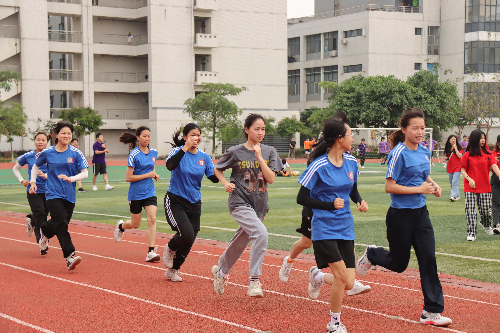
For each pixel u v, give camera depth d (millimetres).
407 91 46656
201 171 6609
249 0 54062
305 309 5406
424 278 4961
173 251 6551
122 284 6473
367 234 9820
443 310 5027
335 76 62875
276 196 16891
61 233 7172
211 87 46000
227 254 5812
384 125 48375
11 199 17234
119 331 4758
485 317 5090
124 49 51094
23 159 8773
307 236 5906
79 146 51062
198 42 51531
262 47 54906
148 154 8094
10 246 9195
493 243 8867
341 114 4965
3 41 47156
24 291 6137
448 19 60188
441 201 15055
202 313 5270
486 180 9312
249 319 5070
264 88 55281
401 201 5129
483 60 58531
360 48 59500
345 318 5074
